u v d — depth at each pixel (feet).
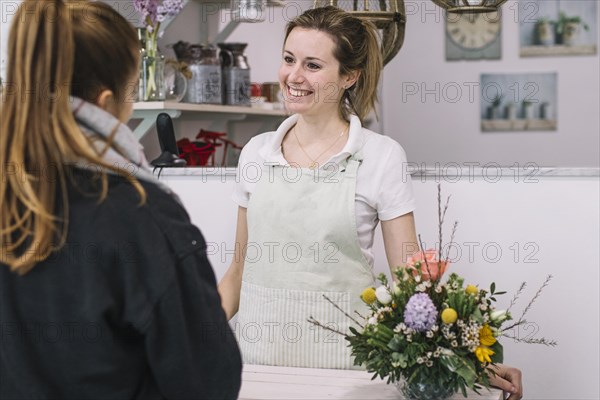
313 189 6.55
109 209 3.79
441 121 18.56
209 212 8.27
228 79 10.87
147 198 3.89
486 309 5.27
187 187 8.30
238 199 7.02
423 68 18.52
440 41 18.40
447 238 7.76
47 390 3.82
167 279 3.80
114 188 3.84
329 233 6.45
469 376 5.04
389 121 18.74
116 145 3.91
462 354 5.12
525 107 18.25
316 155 6.72
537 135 18.26
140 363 3.94
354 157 6.56
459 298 5.18
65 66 3.74
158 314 3.79
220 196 8.21
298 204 6.54
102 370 3.80
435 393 5.26
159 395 4.02
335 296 6.48
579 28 17.92
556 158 18.21
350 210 6.44
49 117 3.72
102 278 3.76
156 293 3.78
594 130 18.02
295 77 6.48
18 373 3.80
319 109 6.57
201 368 3.94
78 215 3.78
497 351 5.35
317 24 6.53
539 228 7.55
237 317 7.38
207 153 10.09
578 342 7.55
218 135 10.62
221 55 10.92
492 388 6.00
